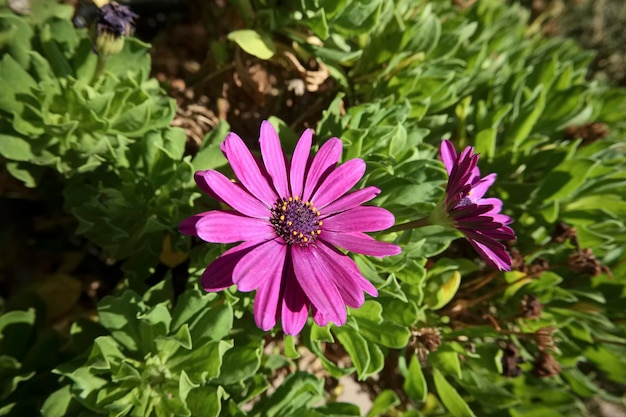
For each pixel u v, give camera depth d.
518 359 0.16
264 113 0.18
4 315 0.13
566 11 0.32
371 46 0.17
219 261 0.10
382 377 0.17
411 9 0.18
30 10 0.14
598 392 0.17
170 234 0.15
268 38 0.16
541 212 0.16
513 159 0.17
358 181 0.13
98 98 0.13
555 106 0.19
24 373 0.13
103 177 0.14
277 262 0.11
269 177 0.11
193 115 0.17
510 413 0.16
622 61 0.33
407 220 0.13
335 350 0.17
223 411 0.13
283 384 0.13
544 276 0.16
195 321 0.12
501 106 0.17
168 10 0.23
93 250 0.18
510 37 0.22
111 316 0.12
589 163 0.16
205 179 0.10
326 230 0.11
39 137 0.13
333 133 0.14
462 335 0.15
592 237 0.16
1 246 0.17
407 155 0.14
